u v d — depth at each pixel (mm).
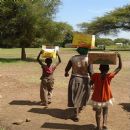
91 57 8859
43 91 11305
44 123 9516
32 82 16109
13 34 32844
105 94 8703
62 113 10523
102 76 8781
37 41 33188
